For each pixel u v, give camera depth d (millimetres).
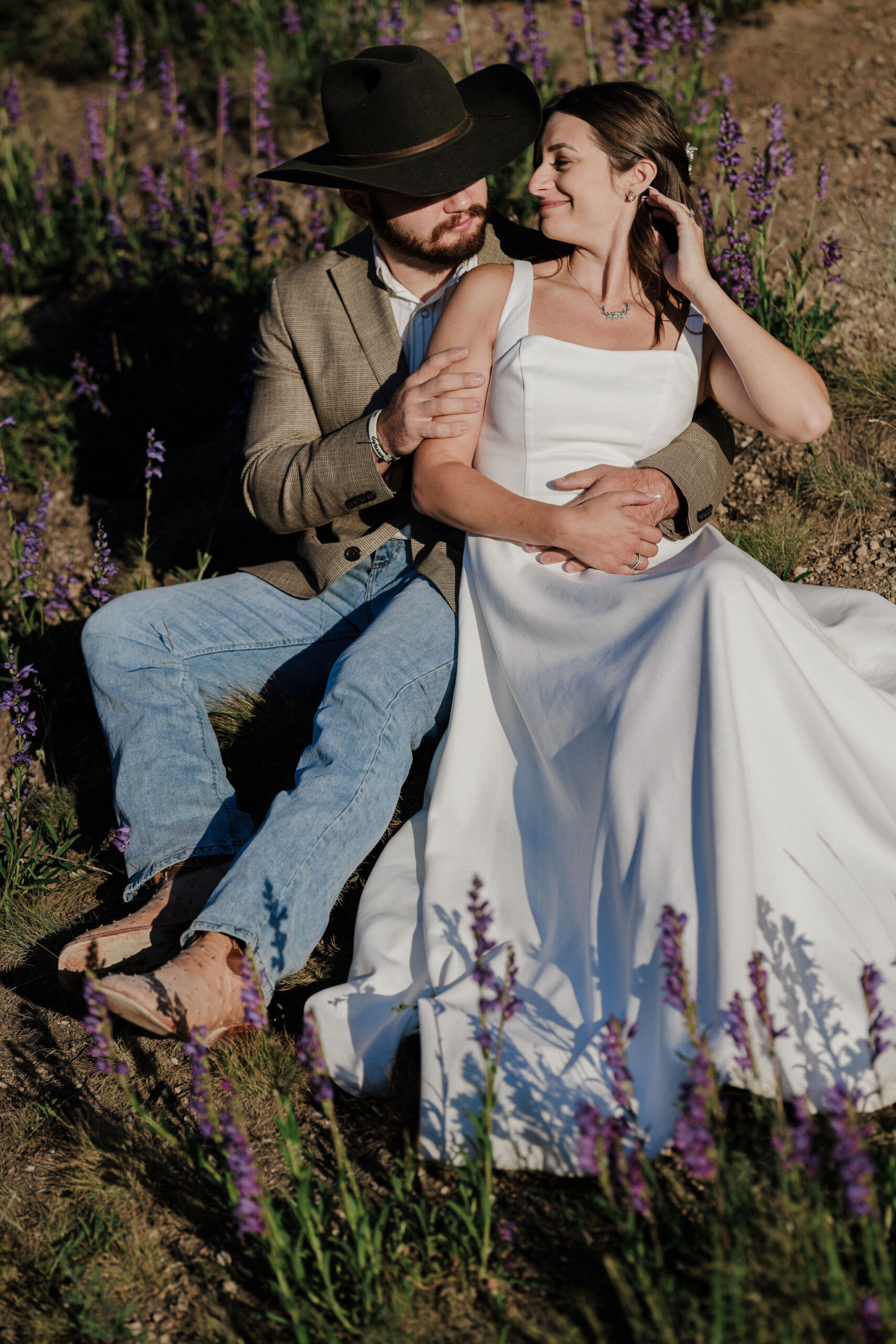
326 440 2836
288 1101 1926
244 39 6250
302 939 2303
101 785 3268
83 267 5301
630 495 2461
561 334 2645
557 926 2268
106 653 2797
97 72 6613
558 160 2600
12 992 2674
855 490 3424
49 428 4617
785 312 3730
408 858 2557
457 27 5895
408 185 2652
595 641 2297
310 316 2998
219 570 3953
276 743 3051
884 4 5492
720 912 1909
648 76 4785
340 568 2955
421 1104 1977
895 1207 1700
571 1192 1930
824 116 4809
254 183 4734
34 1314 1853
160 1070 2355
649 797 2049
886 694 2420
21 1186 2141
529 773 2504
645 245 2627
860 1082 1905
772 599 2193
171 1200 2051
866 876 2105
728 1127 1935
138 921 2418
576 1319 1706
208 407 4535
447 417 2674
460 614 2674
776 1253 1597
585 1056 1988
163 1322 1837
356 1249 1774
